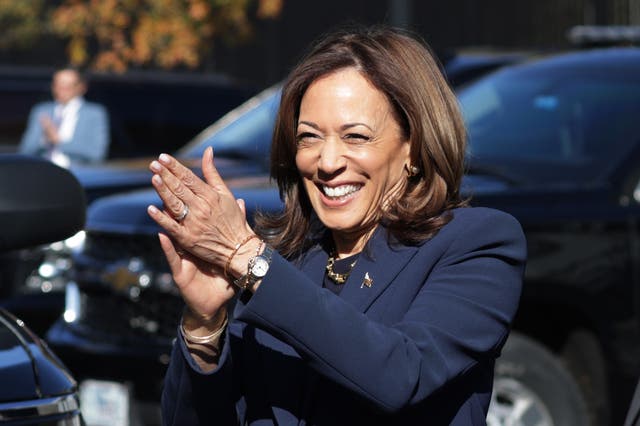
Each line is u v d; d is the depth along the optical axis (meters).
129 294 11.64
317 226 6.04
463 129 5.64
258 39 40.91
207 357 5.52
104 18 32.84
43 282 14.32
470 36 39.22
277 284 5.03
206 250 5.11
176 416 5.67
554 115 12.81
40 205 5.27
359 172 5.51
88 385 11.74
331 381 5.23
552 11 36.44
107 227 11.95
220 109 23.41
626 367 11.52
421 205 5.52
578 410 11.56
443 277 5.42
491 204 11.32
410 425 5.41
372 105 5.48
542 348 11.56
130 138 22.56
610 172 12.04
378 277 5.50
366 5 40.44
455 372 5.20
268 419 5.66
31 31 40.56
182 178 5.05
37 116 20.88
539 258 11.32
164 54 32.84
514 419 11.46
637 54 13.59
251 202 11.07
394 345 5.05
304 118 5.56
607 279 11.50
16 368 5.36
